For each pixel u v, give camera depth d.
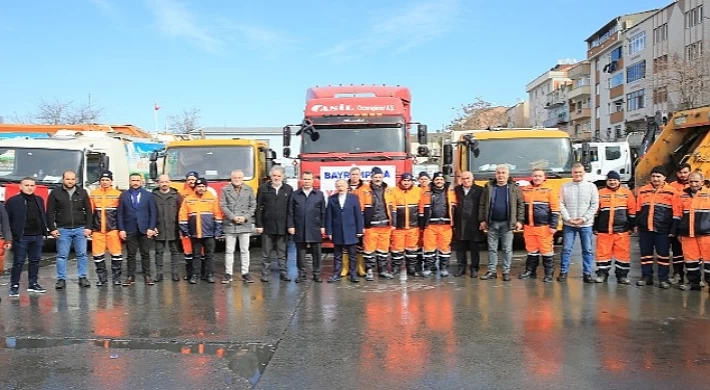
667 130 13.88
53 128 18.69
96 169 14.70
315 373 5.80
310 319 7.79
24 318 7.88
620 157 25.64
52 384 5.54
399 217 10.74
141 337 7.01
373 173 10.64
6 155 14.10
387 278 10.63
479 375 5.69
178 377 5.71
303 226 10.24
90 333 7.18
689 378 5.56
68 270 11.94
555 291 9.38
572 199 10.01
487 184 10.49
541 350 6.40
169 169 14.13
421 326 7.39
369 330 7.25
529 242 10.34
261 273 10.60
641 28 54.38
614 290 9.43
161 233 10.36
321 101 13.56
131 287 10.02
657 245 9.61
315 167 13.23
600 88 65.38
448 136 17.52
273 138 19.48
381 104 13.48
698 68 37.62
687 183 9.62
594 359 6.10
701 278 9.60
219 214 10.34
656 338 6.79
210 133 19.23
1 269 9.44
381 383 5.52
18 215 9.23
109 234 10.11
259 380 5.62
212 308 8.44
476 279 10.50
